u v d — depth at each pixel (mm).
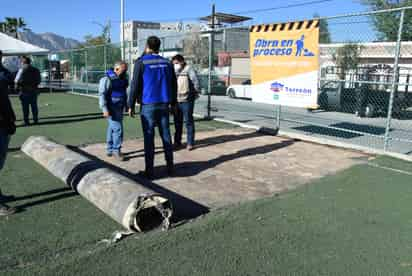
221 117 12336
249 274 3008
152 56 5336
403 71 15656
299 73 7934
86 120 10766
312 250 3414
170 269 3053
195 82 7074
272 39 8430
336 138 9117
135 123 10172
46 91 22375
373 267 3145
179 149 7340
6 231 3658
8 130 4184
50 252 3268
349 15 7141
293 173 5828
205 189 5035
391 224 3984
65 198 4527
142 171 5762
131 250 3332
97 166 4801
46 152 5812
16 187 4879
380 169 6035
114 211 3766
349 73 14086
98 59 21719
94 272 2984
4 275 2908
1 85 4047
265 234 3707
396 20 20375
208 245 3463
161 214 3797
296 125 11164
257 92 8992
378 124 11805
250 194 4871
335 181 5398
